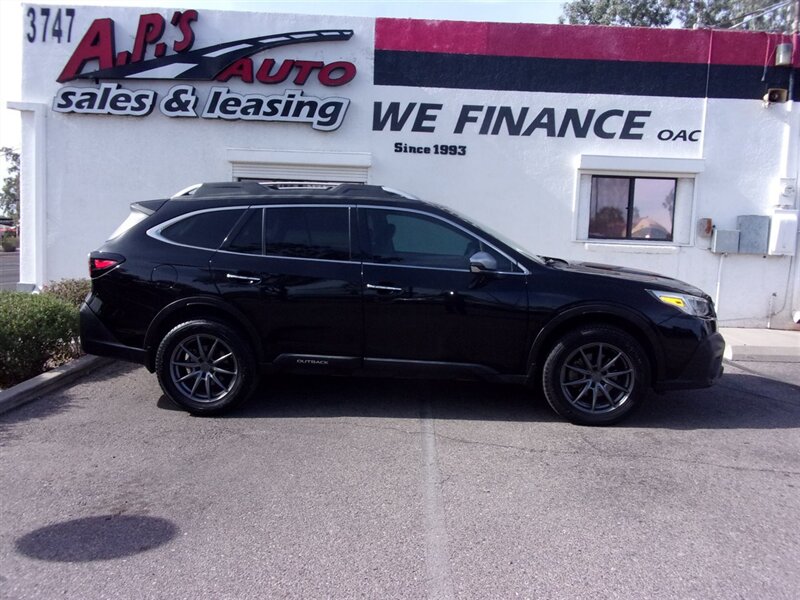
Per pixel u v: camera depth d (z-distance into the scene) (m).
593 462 4.75
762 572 3.34
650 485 4.38
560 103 10.22
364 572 3.29
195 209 5.74
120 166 10.17
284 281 5.49
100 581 3.18
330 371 5.61
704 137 10.30
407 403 6.08
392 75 10.12
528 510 3.98
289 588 3.14
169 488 4.20
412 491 4.21
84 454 4.74
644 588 3.18
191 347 5.63
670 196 10.55
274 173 10.26
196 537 3.60
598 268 6.04
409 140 10.25
